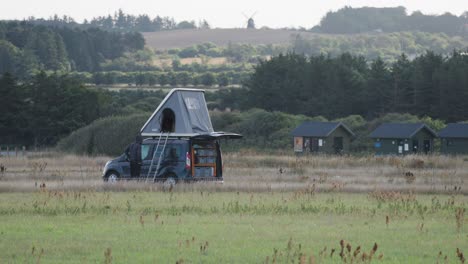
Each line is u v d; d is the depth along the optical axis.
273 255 61.03
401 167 173.88
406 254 63.38
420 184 127.50
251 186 115.38
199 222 79.81
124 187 112.94
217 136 122.62
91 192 106.44
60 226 75.69
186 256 60.84
